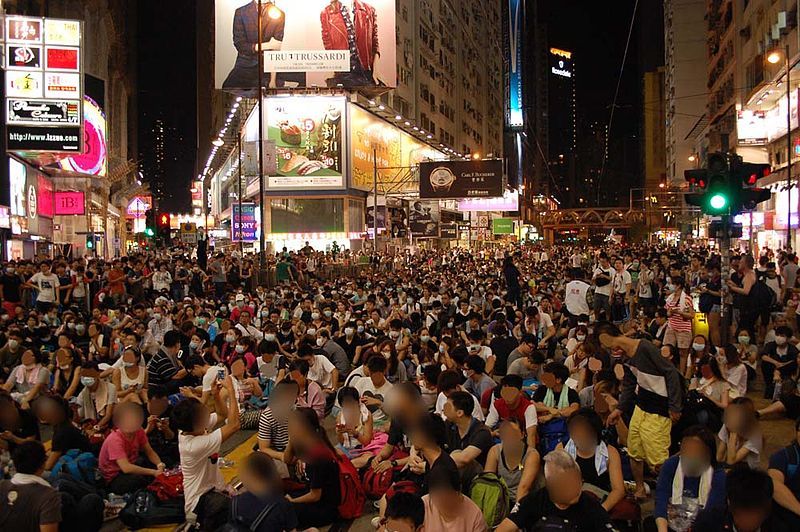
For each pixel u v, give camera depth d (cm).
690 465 571
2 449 783
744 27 5003
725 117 5819
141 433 811
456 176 4756
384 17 5350
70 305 1912
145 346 1397
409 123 6469
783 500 557
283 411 804
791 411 919
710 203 1230
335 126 5381
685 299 1306
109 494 785
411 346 1370
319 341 1379
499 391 861
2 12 3112
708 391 927
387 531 536
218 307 2041
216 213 10050
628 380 812
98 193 5144
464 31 9694
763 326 1566
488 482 644
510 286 2233
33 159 3453
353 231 5534
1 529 578
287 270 3050
